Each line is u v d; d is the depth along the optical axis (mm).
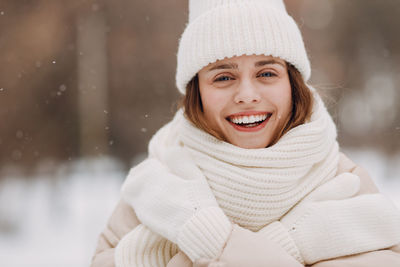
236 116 1489
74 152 13828
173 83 14773
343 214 1397
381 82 18125
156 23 15016
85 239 6129
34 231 6738
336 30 18484
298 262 1260
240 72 1453
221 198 1472
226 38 1427
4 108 13641
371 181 1585
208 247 1315
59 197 9000
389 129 16516
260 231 1416
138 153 14492
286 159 1459
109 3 14797
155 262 1470
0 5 13328
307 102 1558
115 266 1465
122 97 14742
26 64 13594
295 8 17969
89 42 13289
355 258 1356
